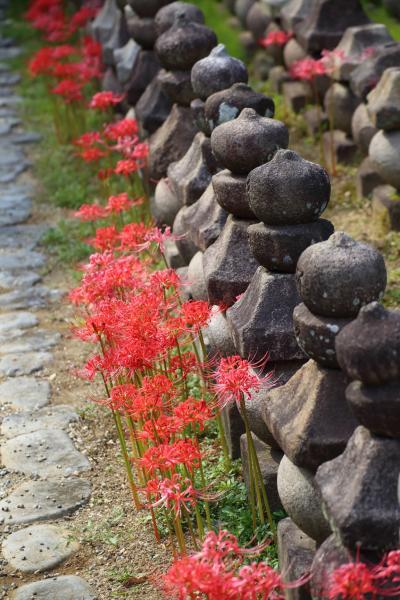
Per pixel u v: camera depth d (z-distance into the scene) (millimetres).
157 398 5102
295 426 4305
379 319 3633
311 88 11625
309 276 4094
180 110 8516
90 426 6762
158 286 5762
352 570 3549
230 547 4008
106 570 5238
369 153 8734
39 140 13688
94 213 8195
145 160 9406
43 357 7844
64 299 8891
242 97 6281
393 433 3725
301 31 11258
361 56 10109
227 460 5879
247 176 5477
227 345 5844
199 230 6293
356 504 3715
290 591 4336
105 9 13281
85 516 5766
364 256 4047
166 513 5148
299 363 5223
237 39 14953
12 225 10727
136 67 10320
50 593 5074
